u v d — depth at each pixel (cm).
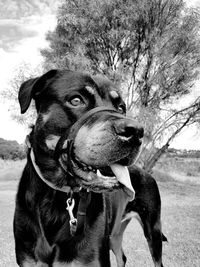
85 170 42
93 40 352
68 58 324
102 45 353
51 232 44
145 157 327
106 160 40
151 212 67
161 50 336
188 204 194
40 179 45
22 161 461
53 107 45
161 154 329
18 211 46
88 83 46
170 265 84
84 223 45
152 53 334
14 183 313
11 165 434
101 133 40
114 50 350
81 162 42
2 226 125
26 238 45
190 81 334
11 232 116
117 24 348
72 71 48
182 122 334
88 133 41
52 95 46
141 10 334
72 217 43
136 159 41
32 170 46
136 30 340
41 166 45
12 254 91
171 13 339
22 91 48
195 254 93
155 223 67
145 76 337
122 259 73
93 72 338
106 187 41
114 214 58
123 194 61
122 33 341
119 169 41
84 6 349
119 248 72
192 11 337
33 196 45
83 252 44
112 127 40
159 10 337
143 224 68
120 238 72
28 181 46
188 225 132
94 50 356
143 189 67
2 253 92
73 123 44
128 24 342
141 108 316
